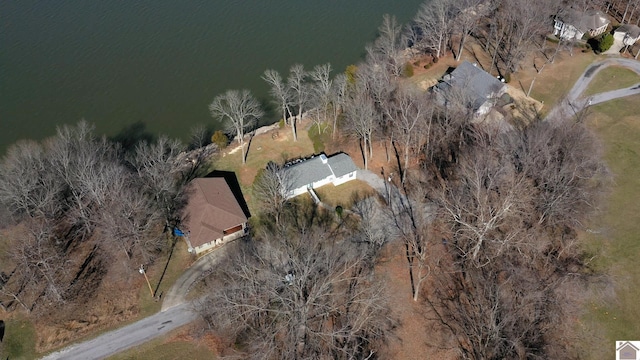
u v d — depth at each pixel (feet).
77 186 285.43
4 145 337.31
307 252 244.42
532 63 392.47
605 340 226.58
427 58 402.72
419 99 317.22
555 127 294.87
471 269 249.14
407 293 248.11
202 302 248.52
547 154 260.62
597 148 294.87
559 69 385.91
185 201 287.69
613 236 267.18
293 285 221.25
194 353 231.71
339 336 217.77
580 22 402.11
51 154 291.99
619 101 353.92
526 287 228.22
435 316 238.27
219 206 281.74
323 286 215.51
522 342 214.28
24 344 237.04
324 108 332.19
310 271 223.71
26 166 283.59
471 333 229.86
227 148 335.47
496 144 290.97
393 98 336.70
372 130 315.58
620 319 234.58
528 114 345.72
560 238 264.52
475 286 243.40
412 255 265.34
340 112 341.82
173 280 261.65
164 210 285.23
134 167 314.96
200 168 322.96
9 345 236.63
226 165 324.80
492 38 420.36
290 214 291.79
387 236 276.21
